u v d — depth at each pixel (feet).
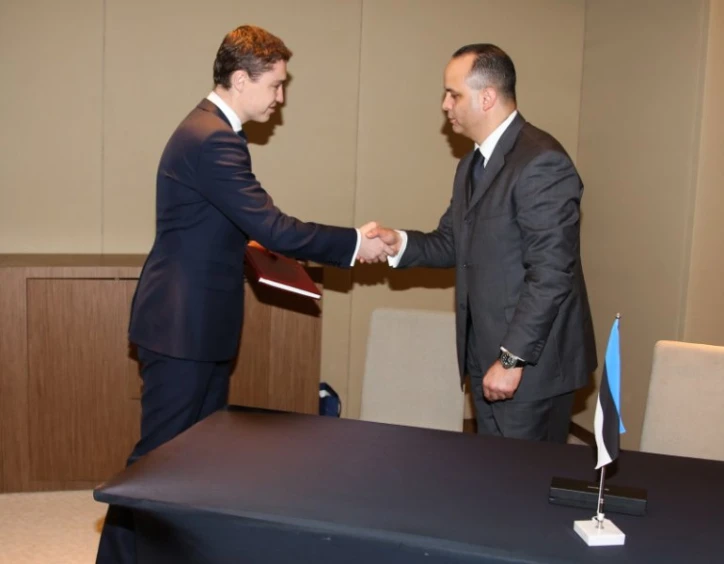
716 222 10.46
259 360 10.84
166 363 7.91
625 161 11.75
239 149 7.88
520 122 7.99
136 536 5.04
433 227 12.65
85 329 10.28
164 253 7.96
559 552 4.28
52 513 9.96
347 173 12.25
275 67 8.14
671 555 4.30
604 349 12.34
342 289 12.57
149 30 11.30
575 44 12.79
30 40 11.00
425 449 5.72
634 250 11.59
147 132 11.46
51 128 11.18
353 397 12.80
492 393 7.52
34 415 10.33
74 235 11.43
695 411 6.82
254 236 7.93
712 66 10.13
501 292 7.74
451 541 4.36
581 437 13.07
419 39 12.24
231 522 4.63
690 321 10.59
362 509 4.72
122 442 10.56
